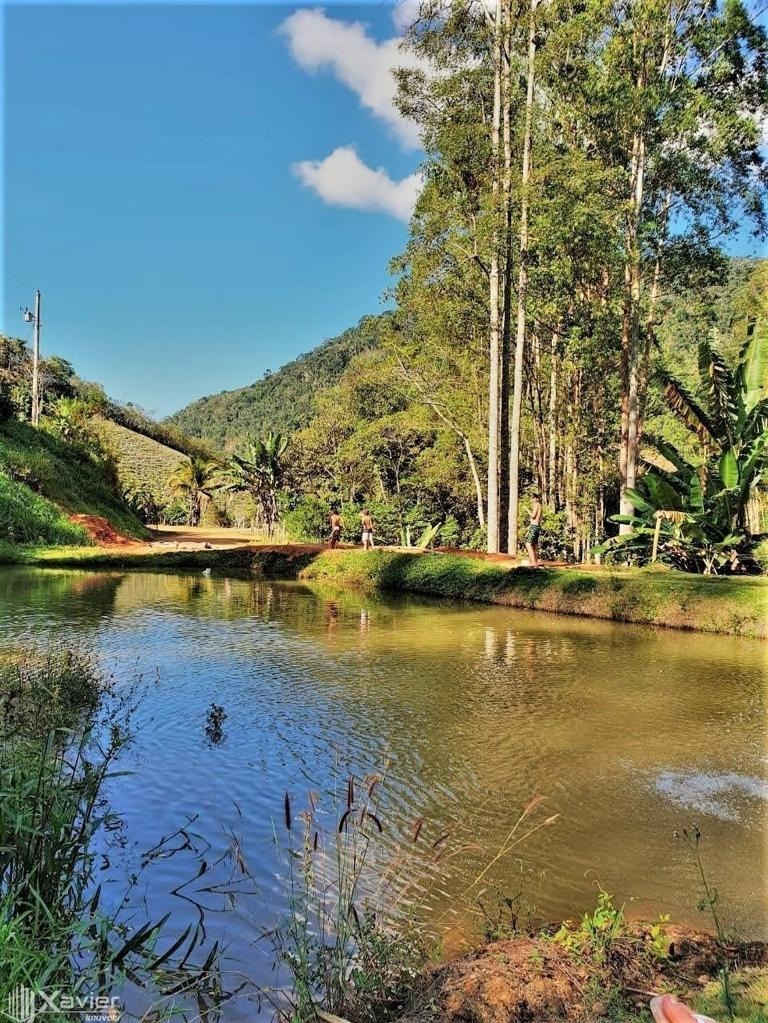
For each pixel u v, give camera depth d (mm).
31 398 50188
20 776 4398
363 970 3656
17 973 3041
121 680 10242
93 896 4586
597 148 20328
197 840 5488
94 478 40344
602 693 10078
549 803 6406
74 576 24500
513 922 4277
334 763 7215
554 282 20484
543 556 26562
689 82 18250
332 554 26125
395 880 5016
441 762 7355
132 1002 3600
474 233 22531
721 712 9211
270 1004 3652
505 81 21953
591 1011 3195
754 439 19203
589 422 28188
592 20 18469
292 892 4352
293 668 11367
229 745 7613
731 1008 3002
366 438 44531
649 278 21812
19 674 8922
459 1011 3281
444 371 29156
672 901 4824
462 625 15828
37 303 42188
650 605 16406
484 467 35875
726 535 19375
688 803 6449
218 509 65188
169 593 20781
